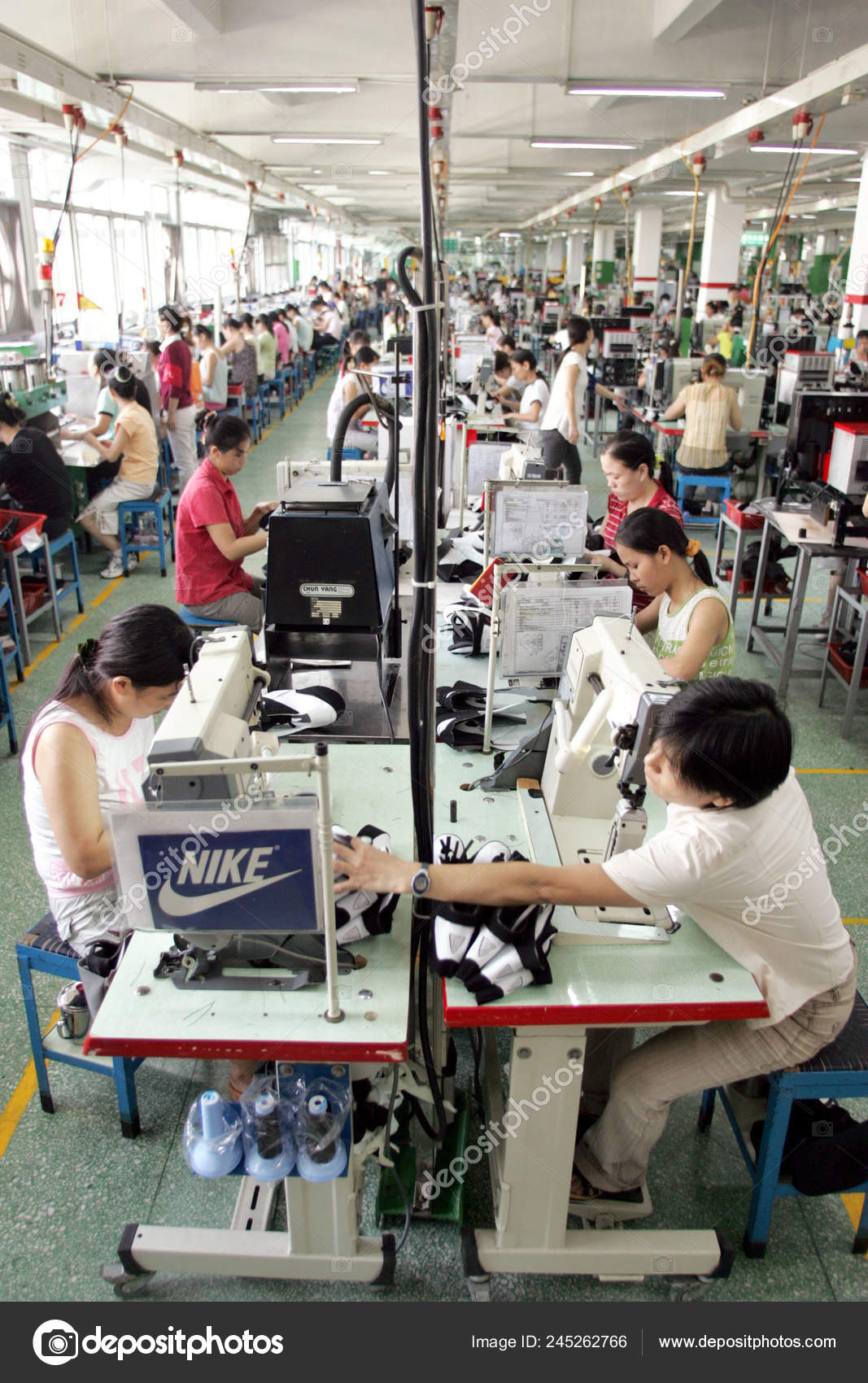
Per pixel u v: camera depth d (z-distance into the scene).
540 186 13.21
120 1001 1.41
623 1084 1.65
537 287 22.44
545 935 1.46
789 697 4.20
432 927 1.52
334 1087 1.50
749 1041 1.58
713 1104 2.02
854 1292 1.71
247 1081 1.95
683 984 1.46
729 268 13.34
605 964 1.50
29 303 8.10
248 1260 1.63
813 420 4.57
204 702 1.43
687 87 6.97
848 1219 1.86
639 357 9.80
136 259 10.76
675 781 1.38
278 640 2.22
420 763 1.47
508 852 1.63
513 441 5.82
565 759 1.75
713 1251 1.68
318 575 2.13
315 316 14.47
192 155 8.69
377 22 6.58
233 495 3.57
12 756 3.49
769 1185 1.69
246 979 1.44
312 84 6.48
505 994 1.42
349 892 1.50
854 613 4.48
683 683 1.58
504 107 8.46
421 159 1.20
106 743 1.73
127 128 6.99
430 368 1.28
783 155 10.12
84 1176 1.88
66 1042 1.96
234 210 14.63
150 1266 1.65
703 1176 1.94
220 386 8.26
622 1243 1.68
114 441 5.29
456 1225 1.79
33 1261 1.71
